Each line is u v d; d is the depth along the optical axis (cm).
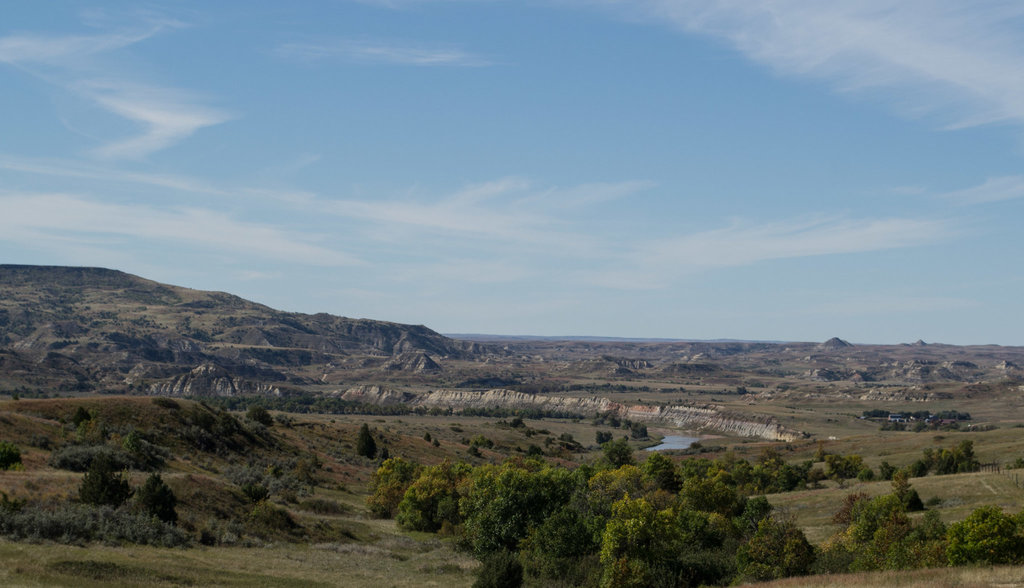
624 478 8144
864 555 5862
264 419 15500
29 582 4059
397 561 6919
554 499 7394
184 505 6819
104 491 6006
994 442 17212
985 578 3891
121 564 4728
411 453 16850
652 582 5566
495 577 5125
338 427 18112
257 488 7806
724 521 7044
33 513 5316
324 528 7850
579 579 5947
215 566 5297
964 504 8638
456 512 9025
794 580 4591
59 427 9531
